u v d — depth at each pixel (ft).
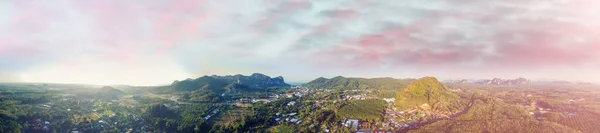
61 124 567.18
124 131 619.67
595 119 650.02
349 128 632.38
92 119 625.00
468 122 568.82
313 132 618.44
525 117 631.15
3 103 627.87
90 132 570.05
